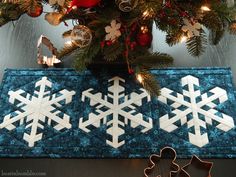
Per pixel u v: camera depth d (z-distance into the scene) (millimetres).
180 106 1048
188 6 874
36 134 995
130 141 979
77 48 977
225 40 1222
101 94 1080
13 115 1037
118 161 952
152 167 916
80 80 1118
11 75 1139
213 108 1041
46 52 1218
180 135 987
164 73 1134
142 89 1086
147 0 810
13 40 1252
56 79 1125
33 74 1140
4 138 988
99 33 901
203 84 1101
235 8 932
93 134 994
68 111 1044
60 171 939
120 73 1127
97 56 1098
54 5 865
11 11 927
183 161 947
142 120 1020
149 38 984
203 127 1002
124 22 890
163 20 899
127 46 906
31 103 1063
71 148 969
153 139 981
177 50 1216
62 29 1284
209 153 951
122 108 1046
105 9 893
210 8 886
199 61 1182
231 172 924
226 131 992
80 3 782
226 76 1119
